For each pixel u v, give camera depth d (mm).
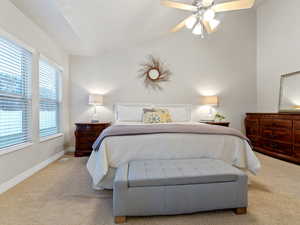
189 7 2199
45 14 2373
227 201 1543
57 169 2748
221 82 4391
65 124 3795
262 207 1674
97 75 4047
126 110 3959
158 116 3586
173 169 1635
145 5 2693
